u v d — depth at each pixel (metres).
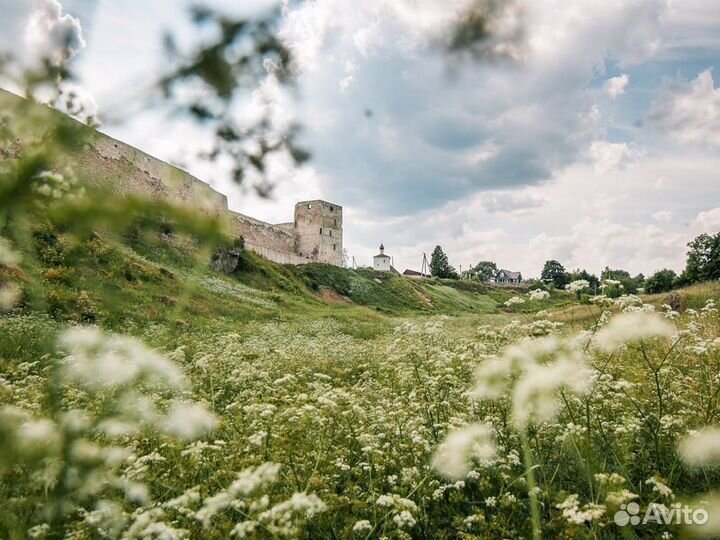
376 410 5.46
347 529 3.53
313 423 4.51
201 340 14.45
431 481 3.88
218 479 3.87
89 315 12.95
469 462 3.60
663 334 3.94
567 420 4.49
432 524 3.73
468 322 34.69
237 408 5.34
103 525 2.88
